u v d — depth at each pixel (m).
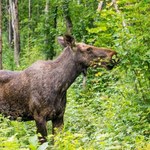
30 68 15.73
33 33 53.72
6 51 50.53
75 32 29.97
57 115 15.65
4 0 78.75
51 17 36.50
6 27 77.62
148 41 14.38
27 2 67.88
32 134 15.70
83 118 16.59
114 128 14.04
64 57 15.65
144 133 13.59
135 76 14.79
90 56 15.45
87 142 12.55
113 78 18.16
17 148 9.86
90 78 22.45
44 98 15.33
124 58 14.29
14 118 16.02
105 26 15.02
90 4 32.38
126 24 14.55
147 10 14.61
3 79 16.00
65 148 10.77
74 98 21.05
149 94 14.57
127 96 14.98
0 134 13.65
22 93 15.62
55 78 15.43
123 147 11.80
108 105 16.33
